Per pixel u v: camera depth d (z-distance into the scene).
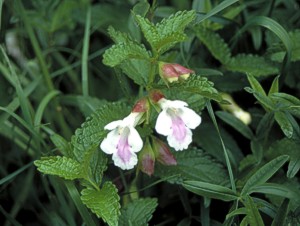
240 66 0.52
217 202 0.49
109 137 0.40
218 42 0.52
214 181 0.45
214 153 0.50
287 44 0.47
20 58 0.65
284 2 0.59
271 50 0.51
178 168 0.46
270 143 0.49
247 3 0.58
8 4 0.61
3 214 0.53
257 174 0.41
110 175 0.53
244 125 0.48
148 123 0.41
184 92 0.44
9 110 0.48
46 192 0.54
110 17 0.64
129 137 0.40
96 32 0.67
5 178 0.48
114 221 0.38
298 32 0.50
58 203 0.51
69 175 0.40
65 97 0.58
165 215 0.52
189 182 0.42
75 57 0.67
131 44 0.41
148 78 0.44
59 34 0.67
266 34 0.54
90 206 0.39
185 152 0.47
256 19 0.49
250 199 0.39
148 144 0.43
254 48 0.57
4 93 0.59
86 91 0.54
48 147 0.51
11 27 0.66
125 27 0.63
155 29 0.40
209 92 0.40
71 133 0.57
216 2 0.57
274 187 0.41
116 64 0.40
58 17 0.61
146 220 0.44
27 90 0.57
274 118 0.46
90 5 0.64
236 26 0.56
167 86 0.41
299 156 0.45
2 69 0.56
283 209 0.41
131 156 0.39
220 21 0.53
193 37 0.52
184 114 0.40
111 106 0.44
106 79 0.64
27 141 0.55
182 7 0.62
